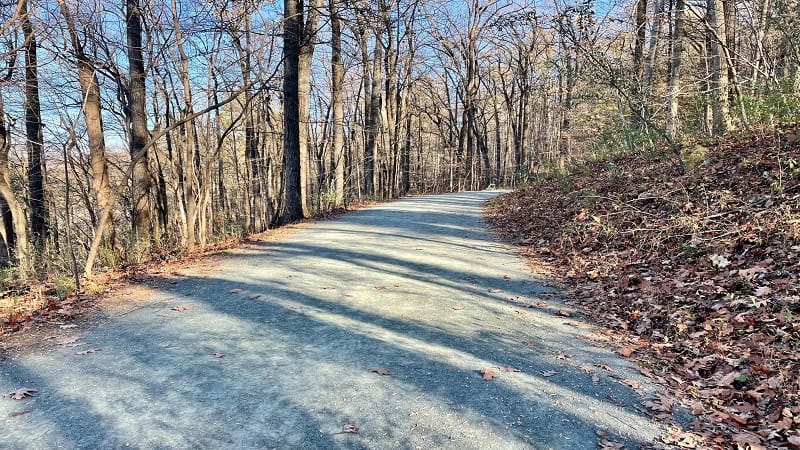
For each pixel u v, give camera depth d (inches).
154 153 550.6
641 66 591.5
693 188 344.2
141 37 447.5
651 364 172.7
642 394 151.3
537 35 1250.6
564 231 382.3
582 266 303.9
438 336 198.5
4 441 125.6
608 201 410.0
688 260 259.1
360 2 587.5
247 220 756.0
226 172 904.9
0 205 525.0
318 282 281.6
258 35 500.1
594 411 140.9
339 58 749.9
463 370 166.9
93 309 240.4
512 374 164.2
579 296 255.3
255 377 160.9
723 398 145.9
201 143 586.2
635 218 344.5
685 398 148.3
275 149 875.4
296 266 323.3
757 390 146.1
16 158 602.2
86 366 171.5
